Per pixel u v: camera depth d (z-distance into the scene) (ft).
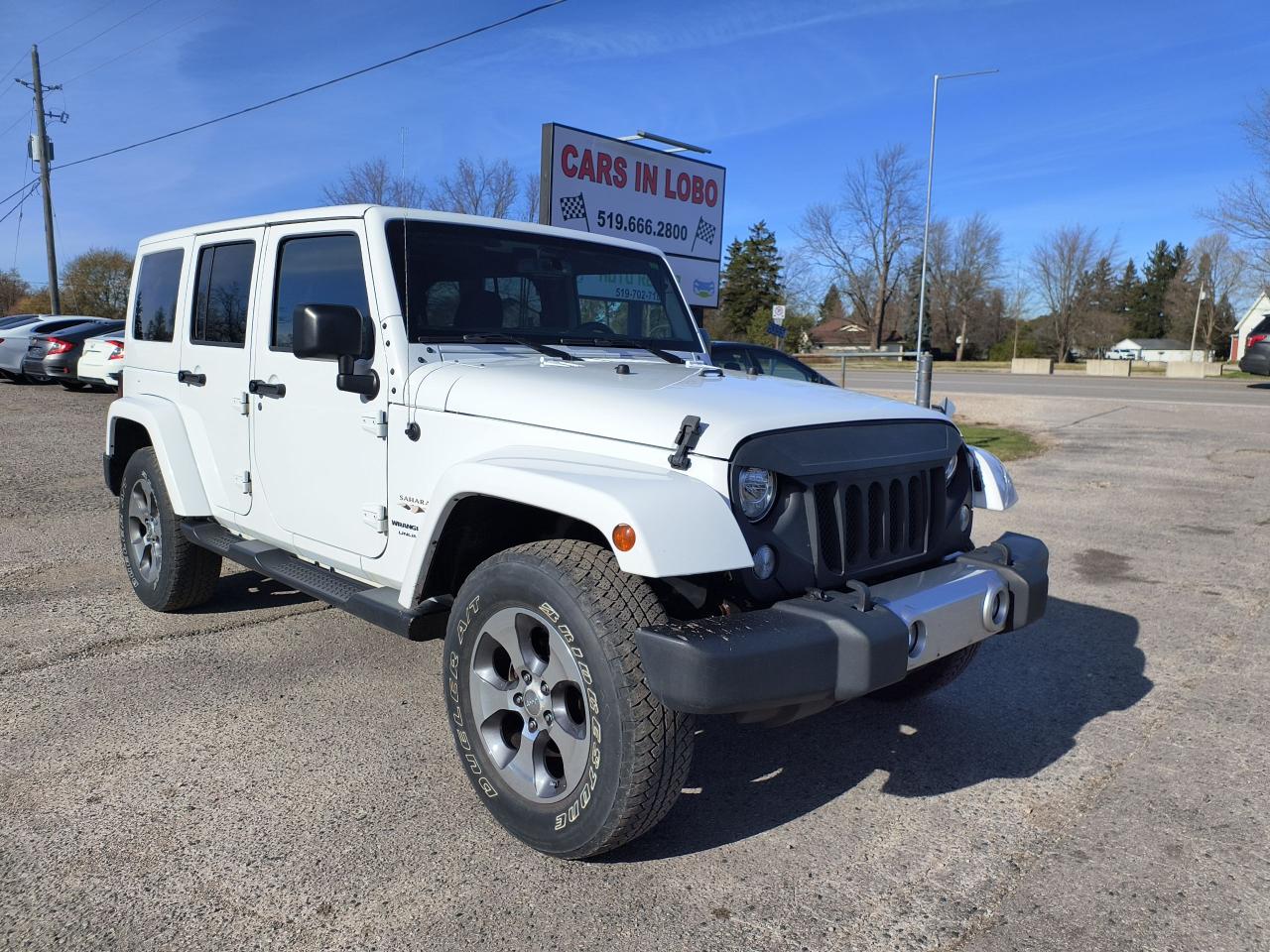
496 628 9.37
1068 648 15.96
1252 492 30.63
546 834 9.00
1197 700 13.66
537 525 10.75
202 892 8.58
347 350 10.43
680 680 7.82
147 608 16.98
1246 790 10.93
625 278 13.88
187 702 12.87
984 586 9.96
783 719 9.05
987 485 11.56
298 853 9.27
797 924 8.33
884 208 222.28
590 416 9.50
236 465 13.92
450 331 11.57
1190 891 8.93
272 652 14.90
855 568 9.59
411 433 10.84
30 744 11.53
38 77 109.19
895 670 8.55
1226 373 128.16
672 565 7.89
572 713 9.13
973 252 263.70
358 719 12.43
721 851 9.54
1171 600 18.72
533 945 7.95
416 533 10.85
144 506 16.53
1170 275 352.90
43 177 110.42
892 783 11.10
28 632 15.66
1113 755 11.91
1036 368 145.48
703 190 44.91
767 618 8.39
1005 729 12.70
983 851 9.62
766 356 35.58
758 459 8.72
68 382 59.06
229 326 14.02
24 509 25.67
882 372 147.13
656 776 8.30
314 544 12.51
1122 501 29.14
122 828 9.64
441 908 8.43
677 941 8.05
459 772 11.05
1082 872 9.23
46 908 8.30
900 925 8.34
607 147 39.81
